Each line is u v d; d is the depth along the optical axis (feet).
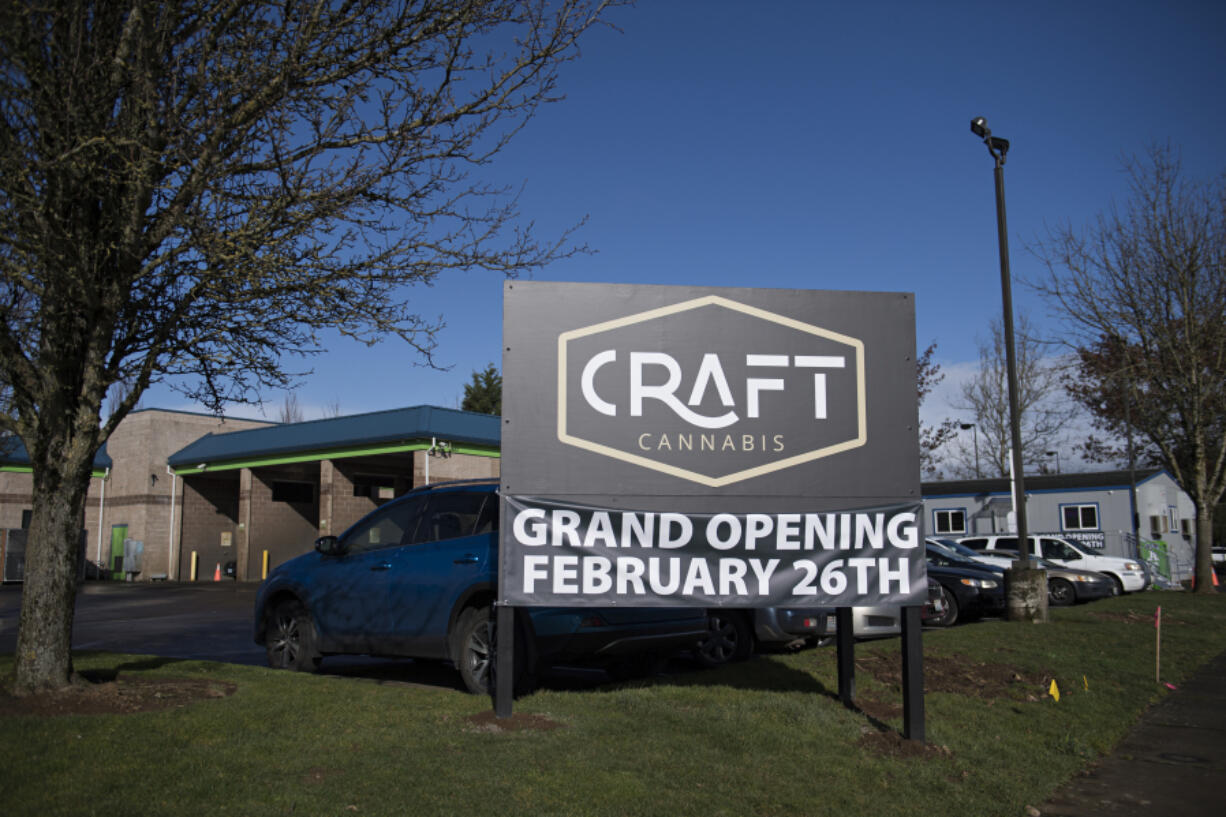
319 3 22.15
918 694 21.29
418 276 24.50
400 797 15.66
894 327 22.41
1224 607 59.62
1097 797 19.74
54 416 21.07
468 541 26.32
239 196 22.89
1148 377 82.07
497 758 17.95
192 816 14.19
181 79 23.15
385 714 21.04
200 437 113.09
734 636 31.96
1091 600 66.95
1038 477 119.44
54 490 21.33
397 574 27.43
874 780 18.75
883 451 22.03
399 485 102.01
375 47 23.80
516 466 21.25
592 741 19.58
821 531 21.65
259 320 23.76
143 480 108.06
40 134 20.54
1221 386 79.30
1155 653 36.86
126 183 21.40
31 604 21.09
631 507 21.38
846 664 24.76
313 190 23.75
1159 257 79.77
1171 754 23.30
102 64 21.98
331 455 91.35
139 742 17.49
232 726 19.15
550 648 24.86
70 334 21.65
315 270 23.61
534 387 21.49
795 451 21.84
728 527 21.50
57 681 21.07
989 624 45.39
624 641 25.96
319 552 29.76
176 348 22.72
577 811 15.67
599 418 21.53
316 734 19.01
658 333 21.89
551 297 21.76
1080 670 32.24
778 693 25.35
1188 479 85.51
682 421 21.70
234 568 109.50
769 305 22.17
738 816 16.25
